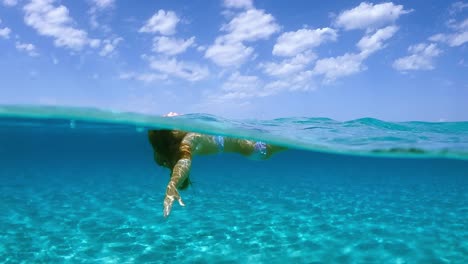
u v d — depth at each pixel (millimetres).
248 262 8117
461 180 29688
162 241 9648
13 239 9836
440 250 9008
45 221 11867
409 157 13273
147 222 11719
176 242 9562
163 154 4914
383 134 11281
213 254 8648
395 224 11641
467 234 10461
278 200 15914
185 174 4102
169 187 3789
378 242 9633
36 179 25625
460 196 18188
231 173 35156
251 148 6824
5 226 11195
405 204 15445
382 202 15953
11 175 29344
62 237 10039
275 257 8445
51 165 50344
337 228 11047
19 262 8117
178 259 8312
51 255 8586
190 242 9570
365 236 10188
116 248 9094
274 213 13102
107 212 13250
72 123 18250
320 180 26625
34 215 12766
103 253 8727
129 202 15266
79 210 13617
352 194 18484
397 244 9461
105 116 11469
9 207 14211
